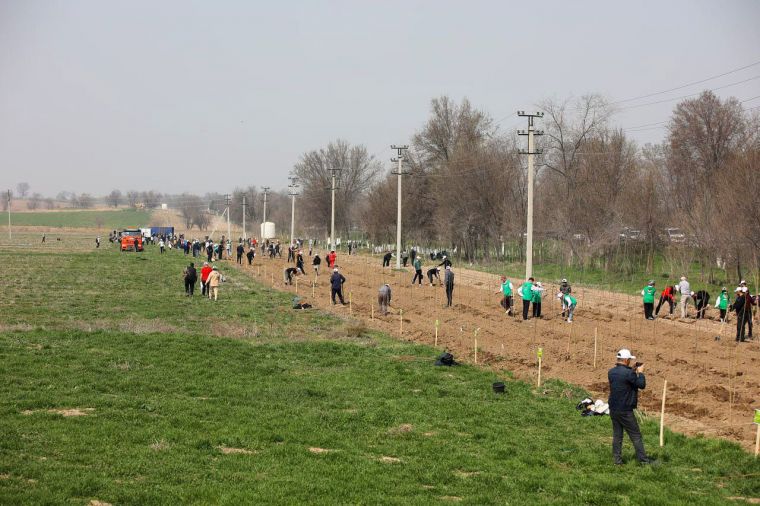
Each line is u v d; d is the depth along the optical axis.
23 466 12.90
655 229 68.81
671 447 16.62
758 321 38.38
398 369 25.48
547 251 90.94
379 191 116.62
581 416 19.77
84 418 16.86
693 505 12.86
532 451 16.38
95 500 11.62
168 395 20.19
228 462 14.26
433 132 104.38
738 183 52.06
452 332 34.97
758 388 22.72
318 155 145.12
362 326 34.75
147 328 31.52
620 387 15.38
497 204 86.00
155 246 136.25
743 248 53.19
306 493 12.55
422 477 14.05
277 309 42.66
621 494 13.50
